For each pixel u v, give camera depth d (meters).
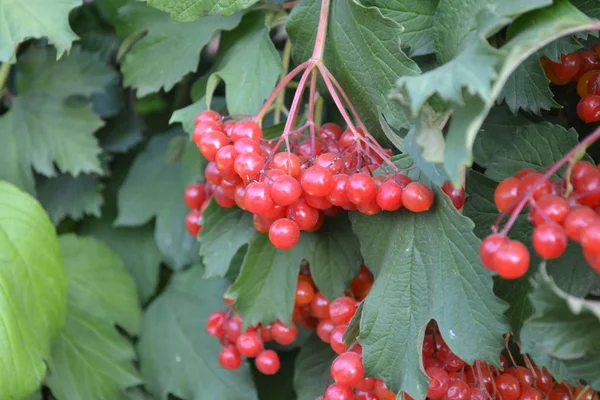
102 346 0.55
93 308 0.56
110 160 0.60
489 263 0.41
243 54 0.49
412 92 0.41
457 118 0.41
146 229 0.59
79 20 0.58
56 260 0.52
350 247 0.48
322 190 0.43
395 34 0.45
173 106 0.60
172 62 0.51
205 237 0.49
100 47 0.58
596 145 0.49
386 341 0.45
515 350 0.47
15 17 0.50
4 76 0.56
